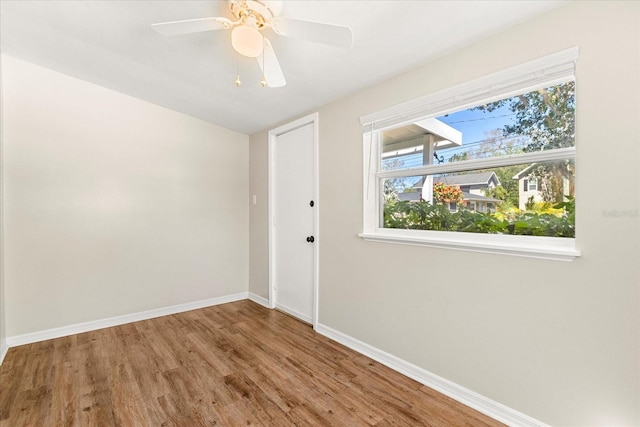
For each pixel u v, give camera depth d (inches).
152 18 72.7
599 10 51.0
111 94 115.2
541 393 58.2
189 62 90.8
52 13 74.2
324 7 60.6
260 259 145.7
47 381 77.9
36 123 101.8
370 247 91.0
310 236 118.0
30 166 101.2
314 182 111.7
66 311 107.6
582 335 53.4
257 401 70.2
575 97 53.9
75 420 63.8
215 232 142.9
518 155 63.8
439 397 71.6
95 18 75.0
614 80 49.8
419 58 74.9
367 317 92.2
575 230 54.3
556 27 55.6
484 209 71.2
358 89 93.7
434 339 75.0
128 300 119.8
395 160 90.0
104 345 99.0
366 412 66.4
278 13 59.3
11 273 98.0
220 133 143.5
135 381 78.1
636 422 48.5
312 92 98.3
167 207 128.9
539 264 58.2
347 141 98.4
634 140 48.2
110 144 115.5
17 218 99.1
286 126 127.1
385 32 66.2
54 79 104.4
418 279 78.4
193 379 79.0
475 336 67.4
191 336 106.4
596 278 51.9
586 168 52.9
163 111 127.2
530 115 63.6
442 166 77.2
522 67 59.4
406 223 87.4
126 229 119.3
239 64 89.6
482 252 66.0
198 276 137.9
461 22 61.1
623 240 49.3
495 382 64.4
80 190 110.0
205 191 139.5
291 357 91.0
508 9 56.7
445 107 73.0
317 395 72.4
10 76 97.5
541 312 58.0
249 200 154.3
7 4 71.3
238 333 109.2
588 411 52.9
